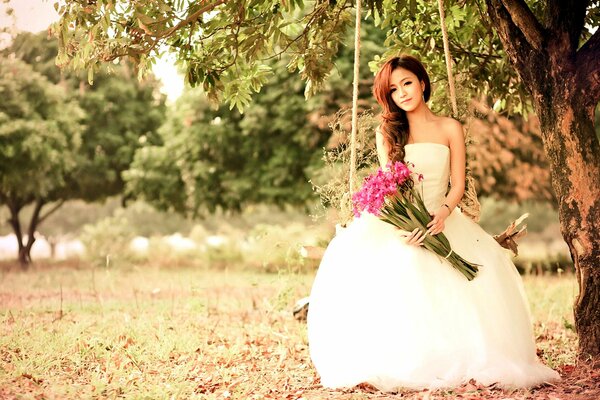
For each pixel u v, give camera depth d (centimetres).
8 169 1973
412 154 479
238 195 2144
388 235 470
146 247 2444
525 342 447
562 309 881
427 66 657
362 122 552
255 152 2058
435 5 628
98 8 499
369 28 1641
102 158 2512
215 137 2062
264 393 459
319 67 618
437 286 446
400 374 427
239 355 602
